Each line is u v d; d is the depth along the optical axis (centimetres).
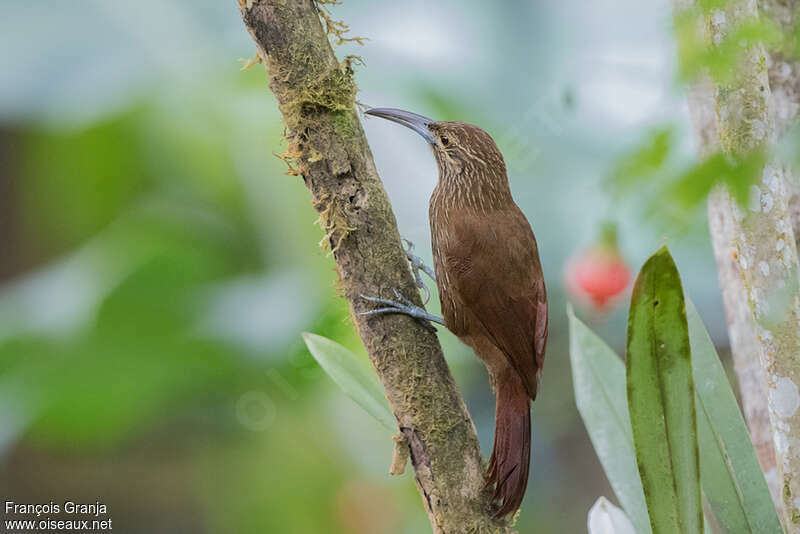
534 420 945
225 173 828
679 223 318
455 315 672
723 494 470
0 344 765
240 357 763
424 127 716
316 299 771
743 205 308
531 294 650
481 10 802
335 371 530
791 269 418
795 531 430
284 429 835
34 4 777
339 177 513
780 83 508
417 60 799
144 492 948
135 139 825
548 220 823
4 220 996
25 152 968
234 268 817
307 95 506
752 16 355
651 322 392
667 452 405
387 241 520
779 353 421
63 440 847
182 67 796
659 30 389
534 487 950
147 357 773
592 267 536
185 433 888
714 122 461
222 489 903
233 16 810
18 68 771
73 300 780
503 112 794
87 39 781
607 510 518
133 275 777
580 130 770
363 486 825
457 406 511
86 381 770
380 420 519
